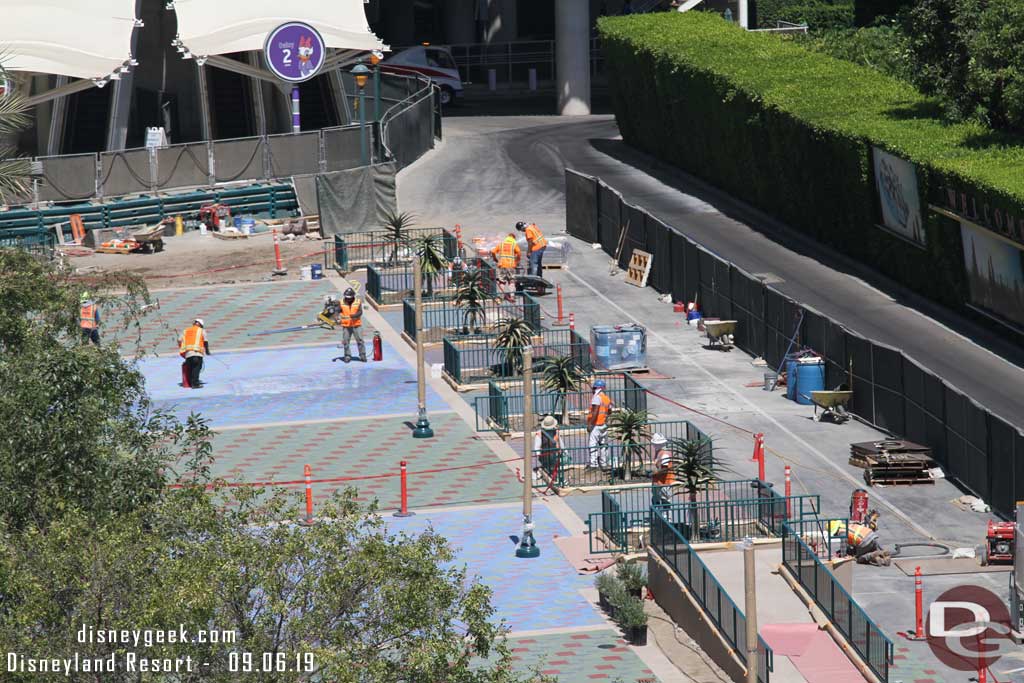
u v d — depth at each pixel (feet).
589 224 238.27
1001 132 198.70
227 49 275.18
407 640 73.56
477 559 131.85
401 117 288.51
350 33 279.69
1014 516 134.21
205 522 75.87
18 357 87.51
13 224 240.73
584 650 114.62
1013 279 171.94
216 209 254.27
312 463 155.43
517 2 430.61
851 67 248.73
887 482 146.00
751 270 211.41
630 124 295.69
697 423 164.35
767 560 128.77
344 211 247.29
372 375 186.80
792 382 171.32
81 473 83.35
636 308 208.13
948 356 175.22
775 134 230.27
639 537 133.59
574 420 167.32
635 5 364.58
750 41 275.18
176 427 93.45
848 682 107.24
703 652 115.03
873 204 205.98
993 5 202.80
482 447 161.07
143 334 201.67
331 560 72.69
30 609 67.56
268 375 186.50
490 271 212.23
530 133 322.55
